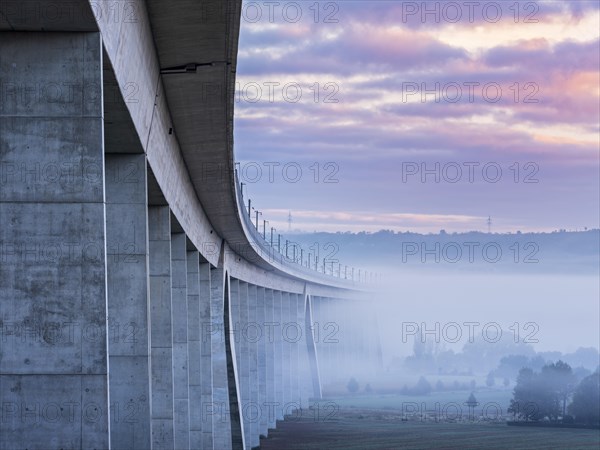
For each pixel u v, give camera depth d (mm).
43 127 22625
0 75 22609
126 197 32906
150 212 42750
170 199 43156
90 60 22672
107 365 22734
